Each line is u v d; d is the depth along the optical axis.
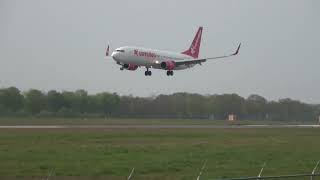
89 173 139.75
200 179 134.12
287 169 154.12
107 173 141.38
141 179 134.25
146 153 184.62
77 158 165.50
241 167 155.88
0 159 158.00
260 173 136.00
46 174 135.50
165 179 134.75
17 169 141.12
